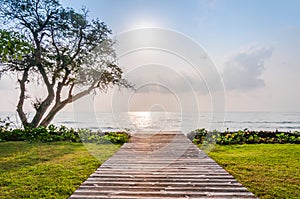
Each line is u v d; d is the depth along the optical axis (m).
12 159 5.07
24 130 8.87
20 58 3.10
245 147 6.74
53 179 3.62
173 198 2.76
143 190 3.01
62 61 10.14
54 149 6.32
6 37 2.91
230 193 2.92
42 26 9.97
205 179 3.46
